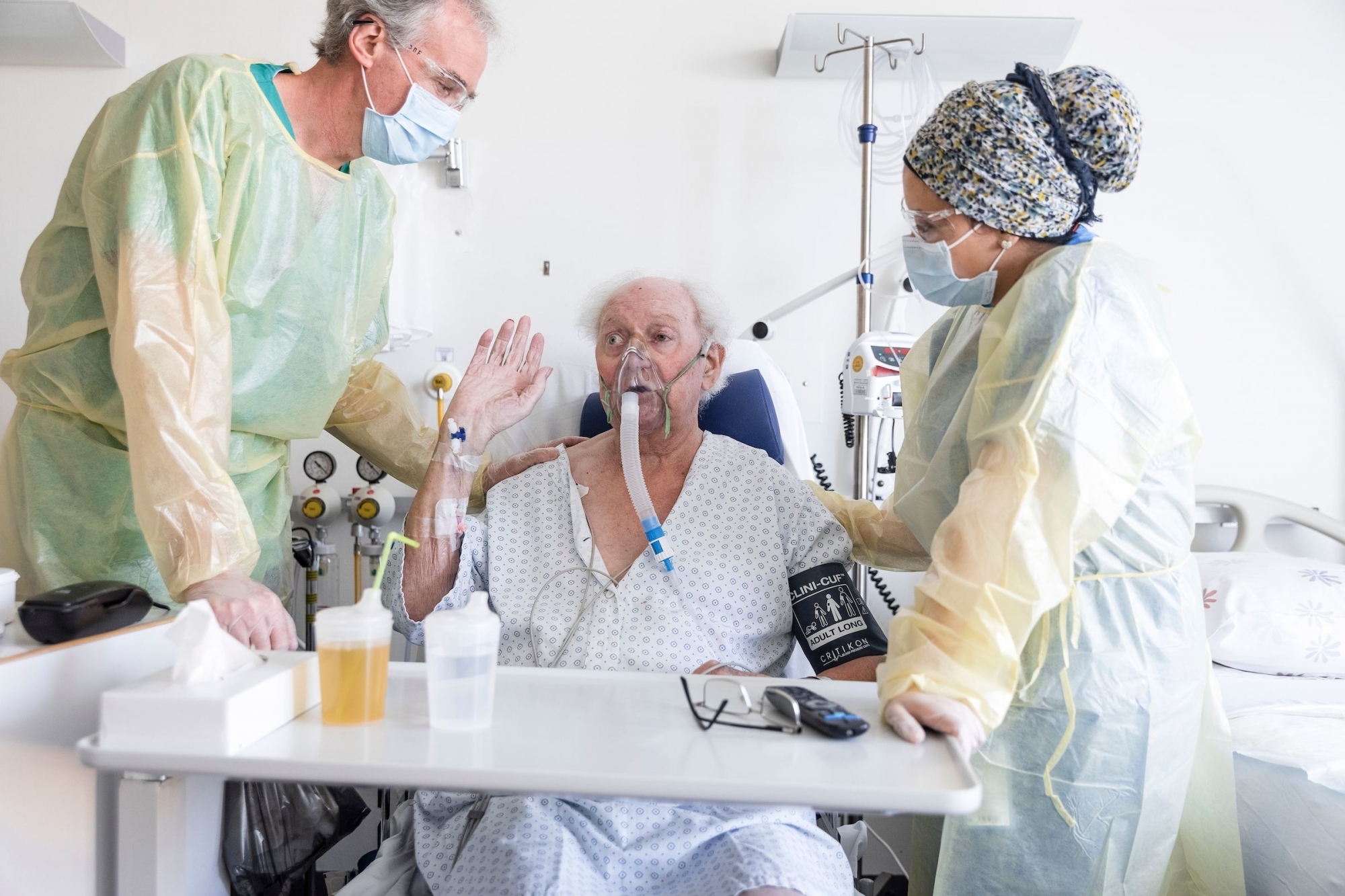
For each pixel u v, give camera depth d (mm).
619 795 815
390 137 1552
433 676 953
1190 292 2467
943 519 1392
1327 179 2461
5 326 2408
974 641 1032
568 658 1384
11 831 1014
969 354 1382
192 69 1418
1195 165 2463
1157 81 2461
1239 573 2035
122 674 1131
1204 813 1384
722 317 1598
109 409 1464
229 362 1358
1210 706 1379
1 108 2412
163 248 1333
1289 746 1547
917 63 2375
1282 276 2463
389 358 2453
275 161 1509
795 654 1722
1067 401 1107
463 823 1267
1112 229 2477
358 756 858
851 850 1686
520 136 2453
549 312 2455
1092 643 1221
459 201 2438
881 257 2436
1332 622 1928
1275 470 2459
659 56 2451
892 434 2330
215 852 1171
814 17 2242
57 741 1047
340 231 1628
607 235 2457
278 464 1694
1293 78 2463
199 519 1254
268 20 2424
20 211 2412
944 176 1243
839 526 1497
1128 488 1132
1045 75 1252
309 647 2324
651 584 1416
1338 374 2455
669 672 1362
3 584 1162
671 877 1173
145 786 973
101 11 2420
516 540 1495
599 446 1577
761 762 872
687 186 2457
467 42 1531
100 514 1475
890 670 1043
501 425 1552
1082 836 1232
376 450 1971
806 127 2453
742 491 1495
